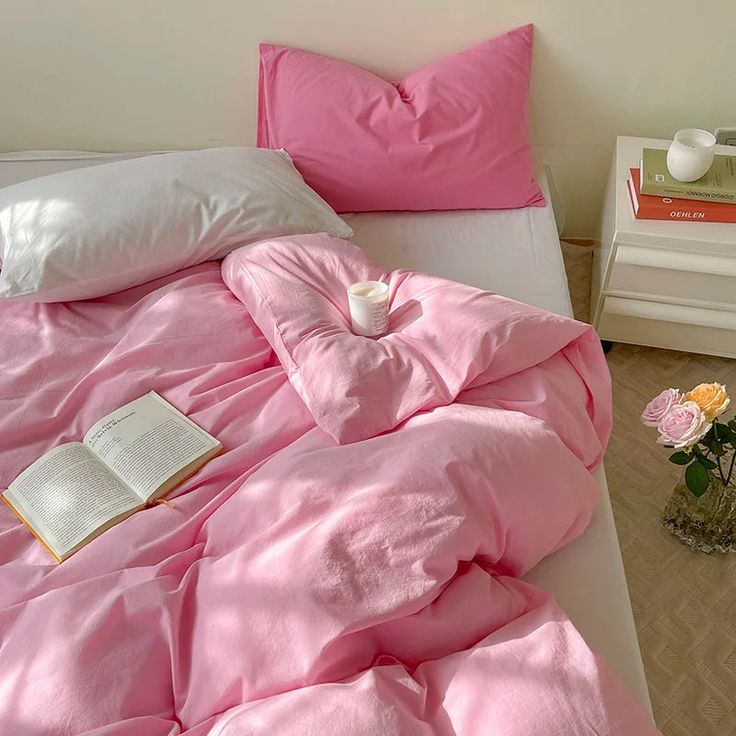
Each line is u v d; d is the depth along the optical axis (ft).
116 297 5.15
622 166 6.30
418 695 2.76
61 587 3.29
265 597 2.93
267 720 2.56
